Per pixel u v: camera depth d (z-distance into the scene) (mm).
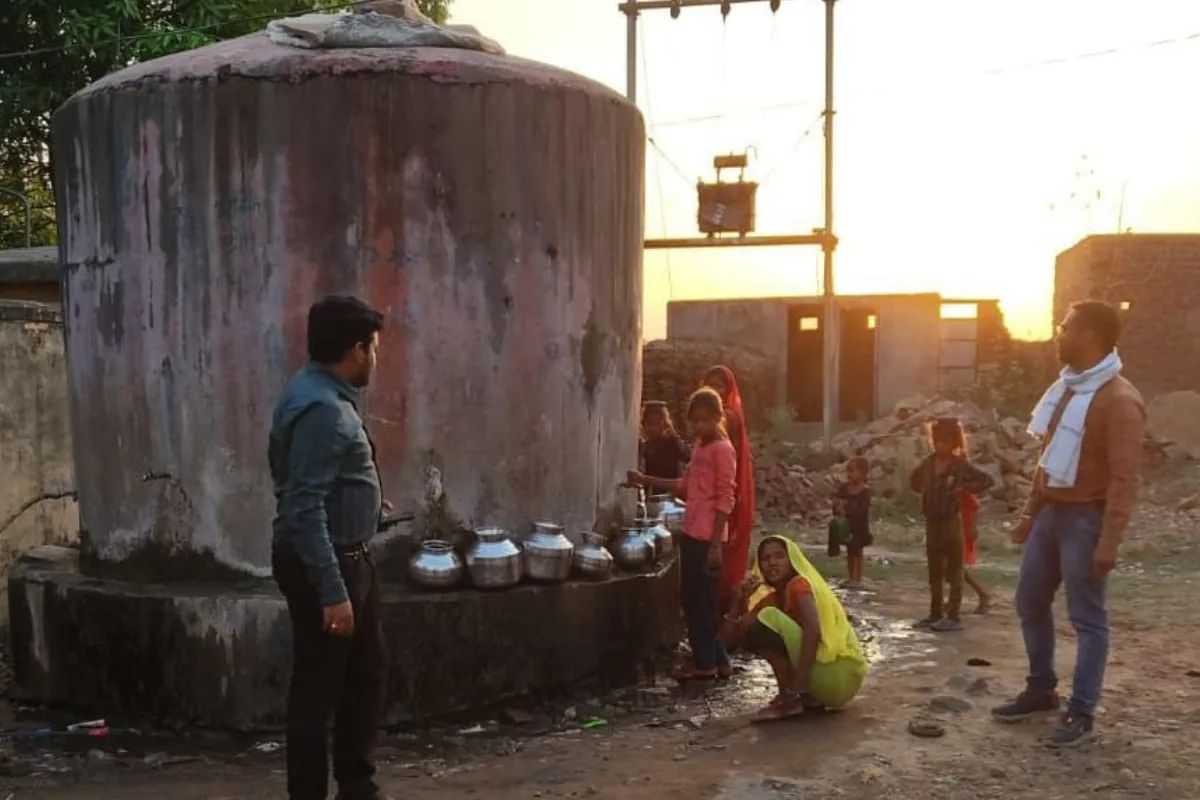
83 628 5344
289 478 3533
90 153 5574
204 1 13695
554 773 4484
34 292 9070
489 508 5488
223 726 5008
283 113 5176
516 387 5531
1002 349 22422
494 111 5387
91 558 5727
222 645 4992
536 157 5531
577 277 5762
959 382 21719
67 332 5887
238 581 5312
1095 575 4672
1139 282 21047
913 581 9547
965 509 7680
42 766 4660
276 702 4980
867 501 9297
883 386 21953
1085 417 4660
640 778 4398
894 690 5680
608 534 6094
